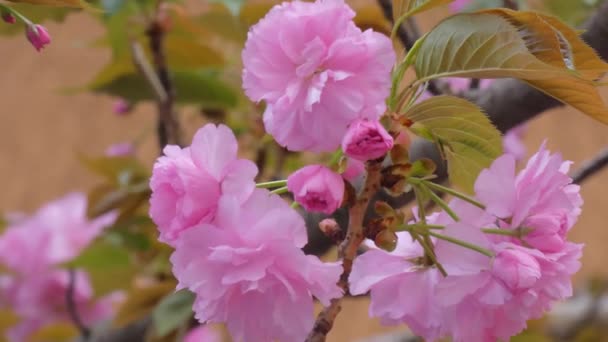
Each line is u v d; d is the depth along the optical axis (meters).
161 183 0.61
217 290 0.60
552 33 0.62
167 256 1.12
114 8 1.01
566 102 0.64
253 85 0.62
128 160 1.18
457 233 0.62
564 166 0.64
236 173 0.61
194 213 0.60
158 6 1.03
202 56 1.09
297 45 0.61
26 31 0.69
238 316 0.61
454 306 0.63
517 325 0.62
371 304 0.64
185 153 0.62
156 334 1.04
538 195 0.62
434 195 0.64
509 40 0.62
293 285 0.60
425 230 0.63
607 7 0.76
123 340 1.12
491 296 0.61
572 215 0.63
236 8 0.90
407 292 0.64
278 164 1.03
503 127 0.79
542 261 0.61
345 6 0.62
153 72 1.11
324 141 0.61
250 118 1.08
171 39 1.07
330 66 0.61
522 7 0.87
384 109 0.61
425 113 0.65
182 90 1.10
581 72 0.64
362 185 0.63
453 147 0.66
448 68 0.64
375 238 0.63
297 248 0.59
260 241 0.60
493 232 0.62
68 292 1.16
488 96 0.78
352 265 0.64
